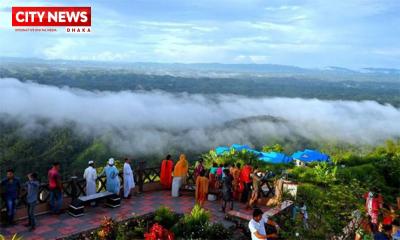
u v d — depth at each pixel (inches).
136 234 384.2
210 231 387.9
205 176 485.7
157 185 540.7
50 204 413.4
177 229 387.9
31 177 369.1
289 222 323.6
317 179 660.7
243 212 460.8
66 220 399.2
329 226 285.7
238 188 504.7
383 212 349.1
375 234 316.2
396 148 1117.1
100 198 435.2
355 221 294.0
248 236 409.4
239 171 506.9
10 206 374.6
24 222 386.3
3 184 373.7
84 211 430.3
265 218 348.5
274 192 504.4
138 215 409.4
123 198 489.7
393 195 598.5
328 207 326.0
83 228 379.2
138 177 516.4
